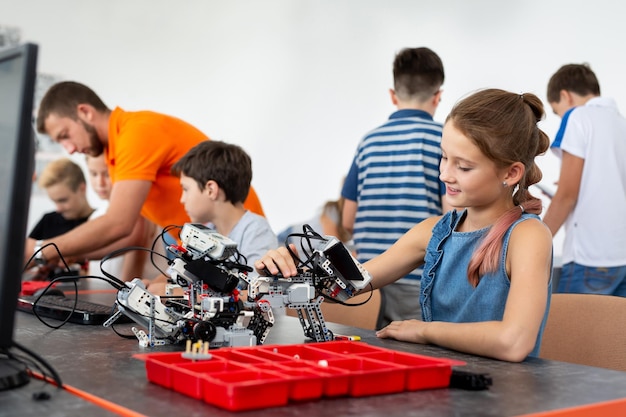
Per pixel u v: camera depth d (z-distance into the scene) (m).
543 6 3.75
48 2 4.57
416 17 4.30
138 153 2.35
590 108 2.52
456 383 0.87
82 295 2.01
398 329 1.28
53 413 0.71
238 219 2.02
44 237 3.41
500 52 3.95
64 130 2.51
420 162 2.31
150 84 4.91
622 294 2.52
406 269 1.50
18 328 1.32
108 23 4.77
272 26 4.83
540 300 1.14
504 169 1.22
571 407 0.77
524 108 1.23
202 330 1.06
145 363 0.91
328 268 1.15
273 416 0.71
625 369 1.33
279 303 1.14
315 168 4.72
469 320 1.32
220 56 4.95
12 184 0.75
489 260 1.27
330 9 4.63
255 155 4.93
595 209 2.49
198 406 0.74
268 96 4.88
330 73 4.65
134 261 2.85
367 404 0.77
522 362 1.07
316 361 0.90
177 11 4.93
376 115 4.49
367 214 2.41
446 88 4.20
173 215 2.49
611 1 3.48
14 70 0.77
